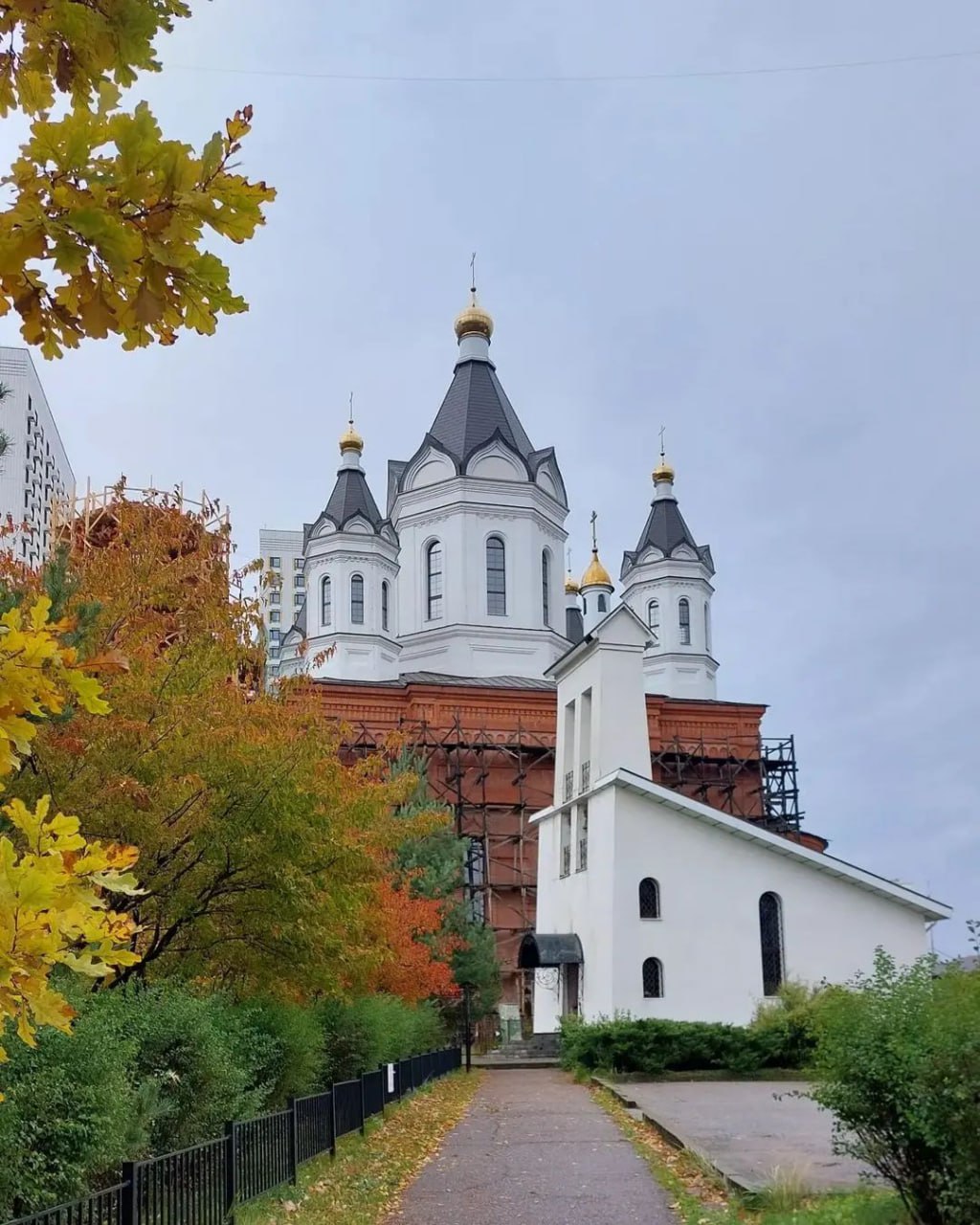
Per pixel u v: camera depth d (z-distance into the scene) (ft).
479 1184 45.16
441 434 201.57
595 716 134.10
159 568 53.83
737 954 118.11
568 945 127.03
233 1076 37.93
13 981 10.41
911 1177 29.81
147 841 45.32
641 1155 52.34
